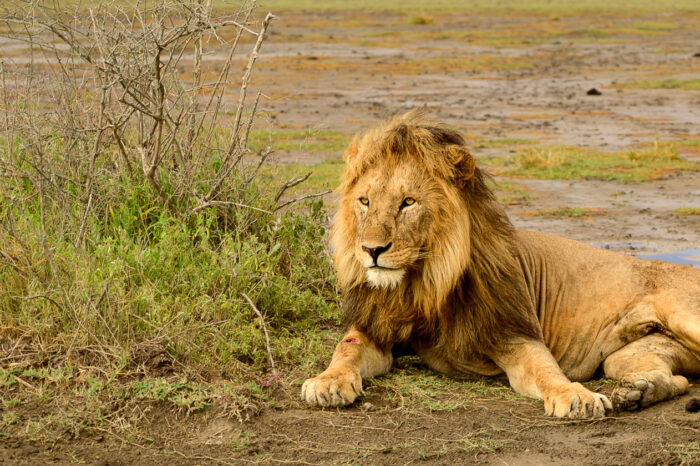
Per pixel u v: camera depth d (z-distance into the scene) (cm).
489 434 803
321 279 1201
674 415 847
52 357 887
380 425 824
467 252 896
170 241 1062
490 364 959
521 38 7994
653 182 2408
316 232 1255
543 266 1029
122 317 924
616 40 7888
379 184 889
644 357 952
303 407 863
